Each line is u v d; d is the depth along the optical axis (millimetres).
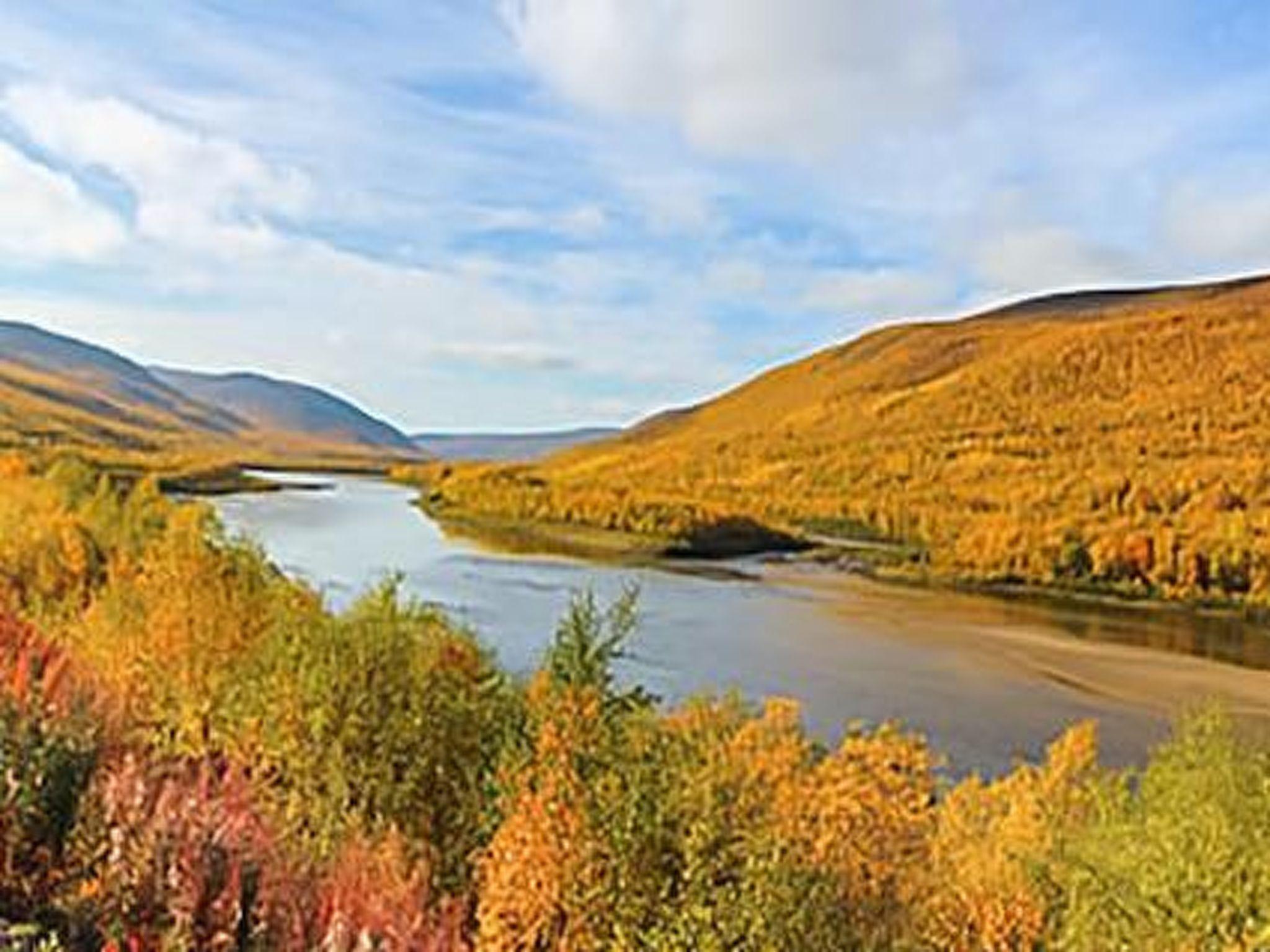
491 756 13211
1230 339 159750
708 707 27781
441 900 9531
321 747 12508
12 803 6531
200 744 12039
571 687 13461
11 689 7812
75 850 6324
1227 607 68500
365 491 170750
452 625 27438
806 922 10234
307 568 66750
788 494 138125
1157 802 14953
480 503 121500
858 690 41906
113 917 5926
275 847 7387
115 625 17406
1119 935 13102
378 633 14117
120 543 30094
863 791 18125
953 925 14477
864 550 99438
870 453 154500
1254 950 11859
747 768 15477
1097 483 113562
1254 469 108500
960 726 37219
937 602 67812
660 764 11805
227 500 123250
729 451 179125
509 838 10242
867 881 13836
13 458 47812
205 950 5859
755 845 10461
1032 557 78250
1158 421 141375
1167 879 12930
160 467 137500
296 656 13562
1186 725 20344
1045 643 54250
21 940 5633
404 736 13109
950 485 130375
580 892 9914
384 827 11547
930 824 20141
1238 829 13367
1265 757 15758
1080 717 38844
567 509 110562
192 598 17516
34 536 29062
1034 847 17156
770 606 63281
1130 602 71312
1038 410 158125
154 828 6414
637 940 9719
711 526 98812
